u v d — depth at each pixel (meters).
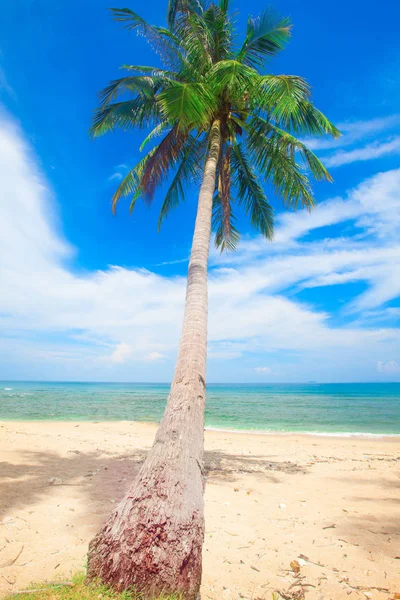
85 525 4.05
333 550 3.62
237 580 2.98
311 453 10.30
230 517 4.56
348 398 50.56
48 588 2.56
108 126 8.70
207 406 34.47
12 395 47.16
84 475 6.46
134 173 8.94
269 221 10.10
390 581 3.01
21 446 9.25
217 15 8.06
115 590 2.39
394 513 4.83
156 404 34.47
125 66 7.77
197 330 4.41
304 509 4.96
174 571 2.41
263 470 7.66
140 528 2.57
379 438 14.33
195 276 5.11
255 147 8.60
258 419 22.48
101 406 31.08
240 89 7.14
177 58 7.39
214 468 7.75
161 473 2.95
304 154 8.06
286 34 7.64
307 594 2.79
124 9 6.42
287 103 6.39
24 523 4.06
